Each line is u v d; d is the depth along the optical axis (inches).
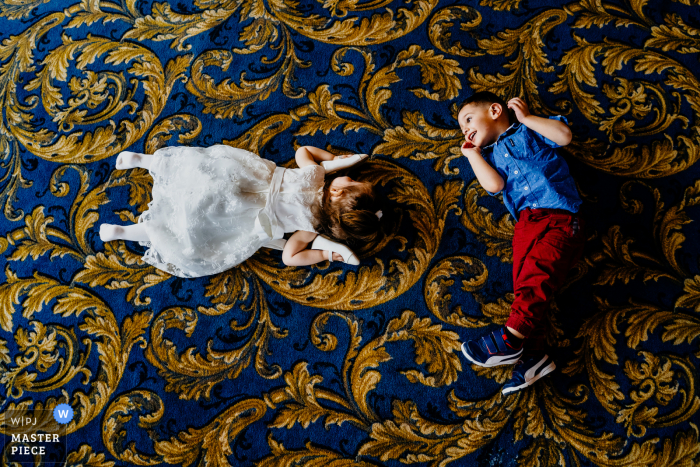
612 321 51.5
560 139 47.5
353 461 49.3
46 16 65.2
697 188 54.1
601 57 58.9
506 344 47.0
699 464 46.9
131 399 51.9
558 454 48.5
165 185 52.7
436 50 60.0
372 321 53.0
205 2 64.1
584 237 49.4
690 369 49.6
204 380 52.2
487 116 50.4
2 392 52.7
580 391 49.9
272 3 63.2
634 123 56.6
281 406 51.1
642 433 48.4
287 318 53.6
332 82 59.8
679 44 58.9
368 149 57.4
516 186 49.8
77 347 53.6
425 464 48.9
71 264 56.0
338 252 52.0
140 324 54.0
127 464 50.2
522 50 59.6
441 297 53.1
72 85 61.9
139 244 56.1
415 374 51.3
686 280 51.9
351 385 51.4
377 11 62.0
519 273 49.1
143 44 63.0
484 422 49.8
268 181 52.2
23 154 59.7
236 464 49.7
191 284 54.9
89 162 58.9
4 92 62.3
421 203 55.8
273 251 55.7
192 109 60.1
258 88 60.2
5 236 57.3
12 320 54.7
